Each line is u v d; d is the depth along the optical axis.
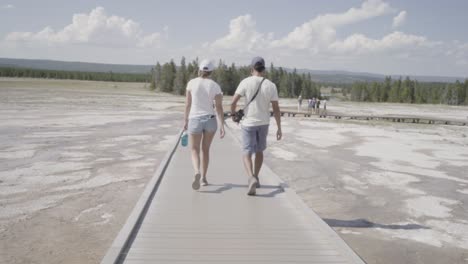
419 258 6.25
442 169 13.36
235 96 6.04
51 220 7.23
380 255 6.31
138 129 21.27
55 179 10.12
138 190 9.26
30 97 45.59
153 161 12.62
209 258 4.19
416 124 32.97
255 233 4.89
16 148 14.44
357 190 10.20
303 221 5.32
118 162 12.38
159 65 89.12
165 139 17.61
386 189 10.38
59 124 22.42
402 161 14.61
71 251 5.96
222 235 4.81
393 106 65.19
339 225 7.64
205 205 5.94
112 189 9.33
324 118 34.72
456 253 6.46
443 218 8.20
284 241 4.67
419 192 10.18
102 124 23.14
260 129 6.09
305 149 16.69
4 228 6.78
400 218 8.12
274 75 97.19
